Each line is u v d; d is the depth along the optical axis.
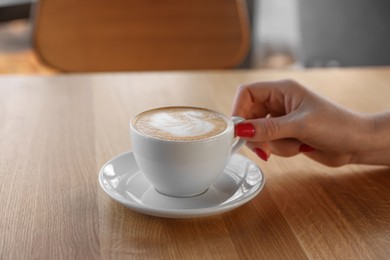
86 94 0.89
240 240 0.52
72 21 1.21
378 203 0.60
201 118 0.61
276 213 0.57
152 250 0.51
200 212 0.53
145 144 0.56
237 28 1.27
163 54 1.26
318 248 0.52
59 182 0.62
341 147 0.66
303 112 0.65
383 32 1.79
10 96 0.87
